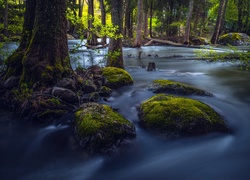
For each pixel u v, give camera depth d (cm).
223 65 1328
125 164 378
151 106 501
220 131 452
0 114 554
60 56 659
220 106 595
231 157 396
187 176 351
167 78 957
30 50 631
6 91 623
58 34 652
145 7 3152
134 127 445
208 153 406
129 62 1430
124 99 643
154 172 361
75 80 651
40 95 559
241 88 801
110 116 438
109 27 779
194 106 482
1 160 396
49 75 608
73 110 544
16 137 465
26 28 688
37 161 392
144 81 878
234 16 3928
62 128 487
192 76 1005
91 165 375
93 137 392
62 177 351
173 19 3266
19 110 543
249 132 480
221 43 2959
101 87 679
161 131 443
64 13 668
